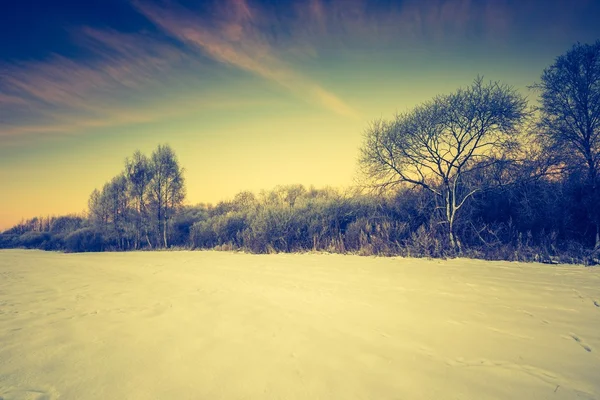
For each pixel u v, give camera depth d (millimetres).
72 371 4012
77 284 10625
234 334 5250
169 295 8422
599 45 12906
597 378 3568
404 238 15773
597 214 12164
